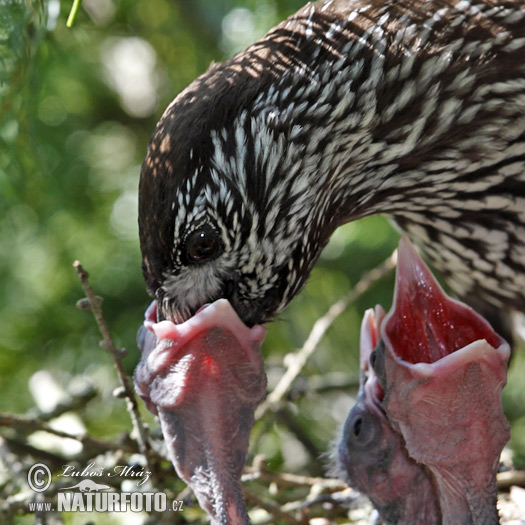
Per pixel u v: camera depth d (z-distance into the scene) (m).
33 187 10.35
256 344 7.72
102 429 11.55
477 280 9.44
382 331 7.91
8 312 12.09
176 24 11.99
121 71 12.62
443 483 7.82
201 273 7.77
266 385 7.84
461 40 8.20
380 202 8.57
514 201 8.77
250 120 7.68
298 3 10.52
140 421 8.66
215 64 8.05
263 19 10.80
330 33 7.99
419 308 8.22
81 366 11.86
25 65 8.45
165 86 12.30
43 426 9.02
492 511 7.76
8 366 12.02
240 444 7.67
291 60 7.86
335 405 12.02
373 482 8.48
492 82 8.29
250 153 7.68
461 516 7.79
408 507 8.45
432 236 9.20
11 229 10.57
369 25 8.07
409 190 8.55
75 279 12.01
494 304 9.61
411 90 8.12
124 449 9.14
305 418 11.75
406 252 8.23
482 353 7.55
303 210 7.95
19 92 8.71
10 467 9.36
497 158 8.52
